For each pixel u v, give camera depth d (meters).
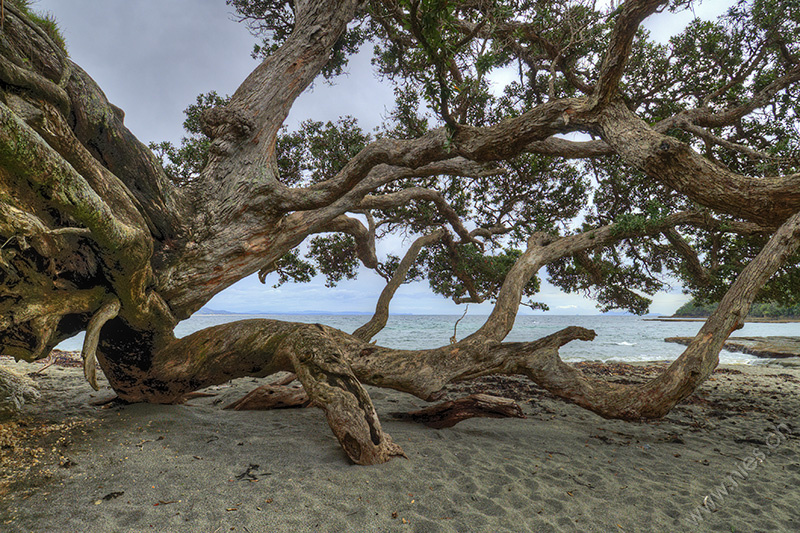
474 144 4.86
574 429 6.38
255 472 4.00
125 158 5.04
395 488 3.78
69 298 4.52
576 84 8.92
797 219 5.12
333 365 4.98
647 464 4.94
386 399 8.16
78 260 4.45
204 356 5.68
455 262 12.32
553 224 11.85
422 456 4.66
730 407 8.16
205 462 4.20
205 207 5.98
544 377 5.62
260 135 6.46
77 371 9.84
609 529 3.33
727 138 9.26
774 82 7.60
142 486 3.61
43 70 4.19
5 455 4.09
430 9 3.45
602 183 11.11
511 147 4.77
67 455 4.19
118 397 6.46
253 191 6.14
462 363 5.75
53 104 4.05
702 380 5.00
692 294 11.70
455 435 5.66
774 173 5.91
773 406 8.29
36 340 4.48
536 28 7.43
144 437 4.82
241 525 3.06
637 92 9.70
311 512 3.27
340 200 7.12
